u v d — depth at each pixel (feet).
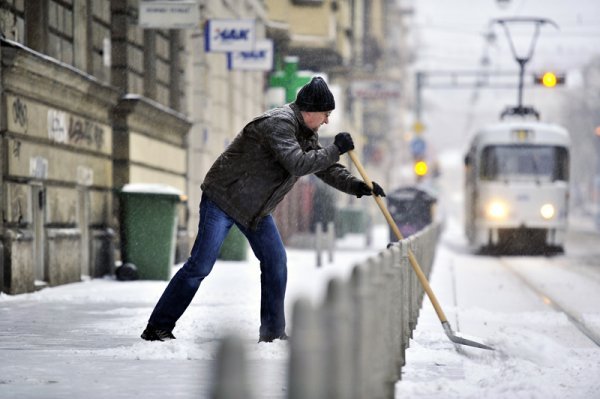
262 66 173.27
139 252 117.50
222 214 55.72
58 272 106.93
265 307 56.24
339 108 259.80
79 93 111.86
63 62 111.65
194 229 174.09
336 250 218.38
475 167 219.00
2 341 59.41
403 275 52.85
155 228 117.29
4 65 92.79
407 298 56.59
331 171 57.41
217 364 21.77
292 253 199.11
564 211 211.20
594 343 65.10
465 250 239.09
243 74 228.22
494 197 210.38
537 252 221.05
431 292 57.57
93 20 123.54
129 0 134.72
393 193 219.82
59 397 40.91
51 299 90.27
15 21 98.78
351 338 26.96
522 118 252.42
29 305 84.58
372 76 338.95
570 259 193.47
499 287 117.39
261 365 48.85
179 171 162.61
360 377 28.55
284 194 55.88
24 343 58.44
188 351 53.01
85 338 60.85
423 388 42.73
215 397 21.71
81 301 88.84
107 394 41.60
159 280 117.50
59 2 110.42
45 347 56.65
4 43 91.91
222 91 196.03
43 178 103.60
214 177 55.57
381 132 501.15
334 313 24.67
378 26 462.60
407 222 217.77
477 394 41.50
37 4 103.35
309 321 23.03
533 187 210.18
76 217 114.52
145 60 145.79
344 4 318.24
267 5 259.60
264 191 54.95
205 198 56.13
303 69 313.32
